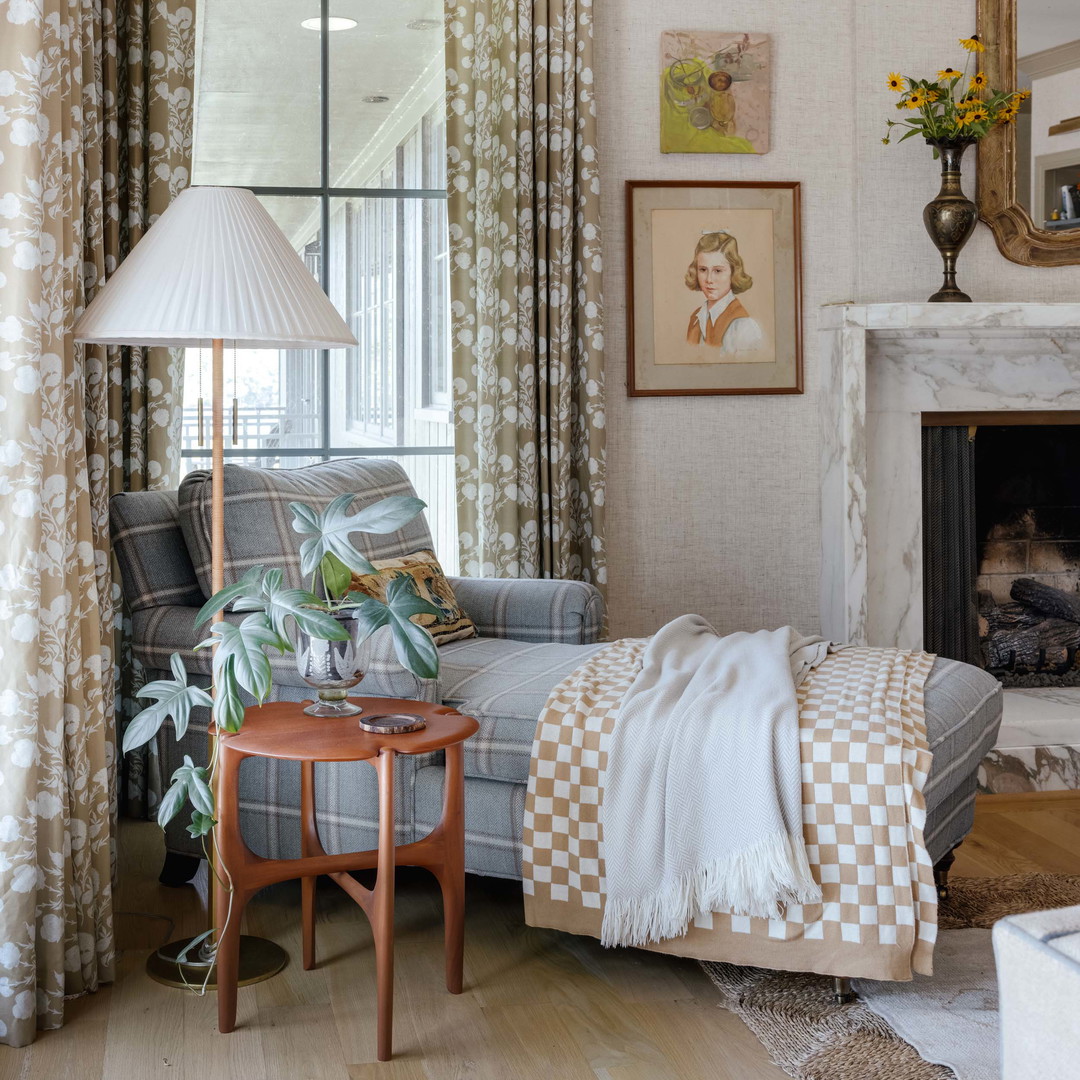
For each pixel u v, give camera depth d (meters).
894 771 2.07
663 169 3.97
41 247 2.07
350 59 3.75
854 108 3.94
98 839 2.27
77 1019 2.15
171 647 2.68
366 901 2.07
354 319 3.82
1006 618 4.25
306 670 2.21
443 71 3.82
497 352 3.71
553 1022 2.13
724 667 2.41
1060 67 3.94
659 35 3.94
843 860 2.08
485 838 2.39
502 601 3.25
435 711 2.26
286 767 2.52
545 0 3.67
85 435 2.47
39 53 2.02
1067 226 3.97
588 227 3.75
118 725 3.35
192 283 2.11
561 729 2.31
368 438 3.87
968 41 3.77
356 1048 2.04
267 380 3.78
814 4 4.00
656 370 4.00
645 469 4.03
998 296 4.02
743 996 2.20
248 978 2.28
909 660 2.60
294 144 3.74
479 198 3.65
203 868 2.81
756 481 4.08
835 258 4.07
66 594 2.15
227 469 2.82
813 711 2.21
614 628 4.04
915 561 4.02
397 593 2.14
